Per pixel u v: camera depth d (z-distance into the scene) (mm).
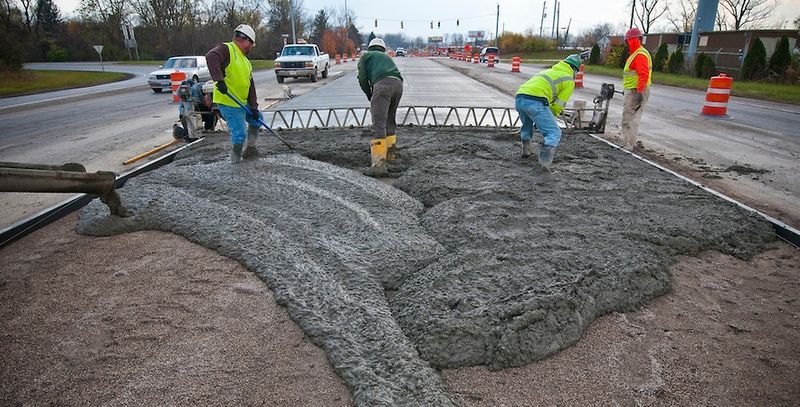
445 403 2139
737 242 3906
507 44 67688
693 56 26109
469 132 8406
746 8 43281
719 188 5695
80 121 11406
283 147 6984
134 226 4145
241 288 3156
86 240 3975
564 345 2598
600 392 2287
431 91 16734
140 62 47938
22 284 3256
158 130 9930
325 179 5164
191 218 4160
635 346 2629
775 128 10086
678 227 4016
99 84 24828
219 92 5383
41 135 9469
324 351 2529
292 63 20859
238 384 2303
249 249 3596
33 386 2303
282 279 3178
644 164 6316
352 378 2291
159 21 50719
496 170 5805
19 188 3232
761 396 2266
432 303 2807
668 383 2348
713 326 2822
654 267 3318
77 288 3199
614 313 2932
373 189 4984
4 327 2771
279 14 57906
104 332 2715
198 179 5207
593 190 5035
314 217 4137
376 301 2926
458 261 3299
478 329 2568
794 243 3973
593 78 26234
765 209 4973
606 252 3490
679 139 8734
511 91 16891
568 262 3299
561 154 6691
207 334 2688
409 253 3500
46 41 51812
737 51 26516
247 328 2738
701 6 25531
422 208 4723
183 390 2262
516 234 3832
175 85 14086
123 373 2381
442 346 2498
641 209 4504
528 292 2852
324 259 3406
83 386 2299
